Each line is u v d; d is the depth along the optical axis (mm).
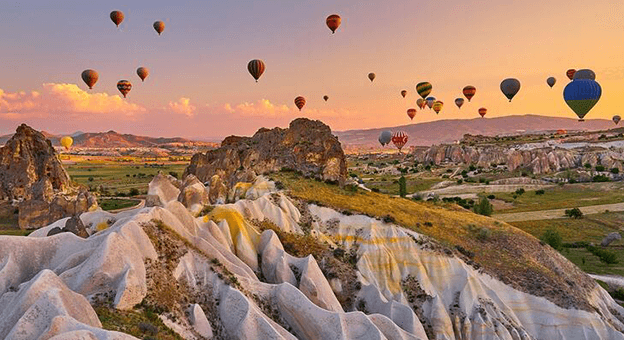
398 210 61938
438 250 51844
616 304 55938
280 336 31219
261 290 37875
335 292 47000
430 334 45469
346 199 61969
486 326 45469
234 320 33219
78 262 33562
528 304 48812
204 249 39688
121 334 21422
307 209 57094
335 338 34156
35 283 25500
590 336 46781
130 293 30016
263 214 53062
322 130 74062
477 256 54219
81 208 80812
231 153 90375
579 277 56406
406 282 49688
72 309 24266
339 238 54250
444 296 48938
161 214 40062
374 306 45938
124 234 34406
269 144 76875
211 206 52156
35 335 22656
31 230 87938
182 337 29578
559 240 81438
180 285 35094
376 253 51594
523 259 55500
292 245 50438
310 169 69812
